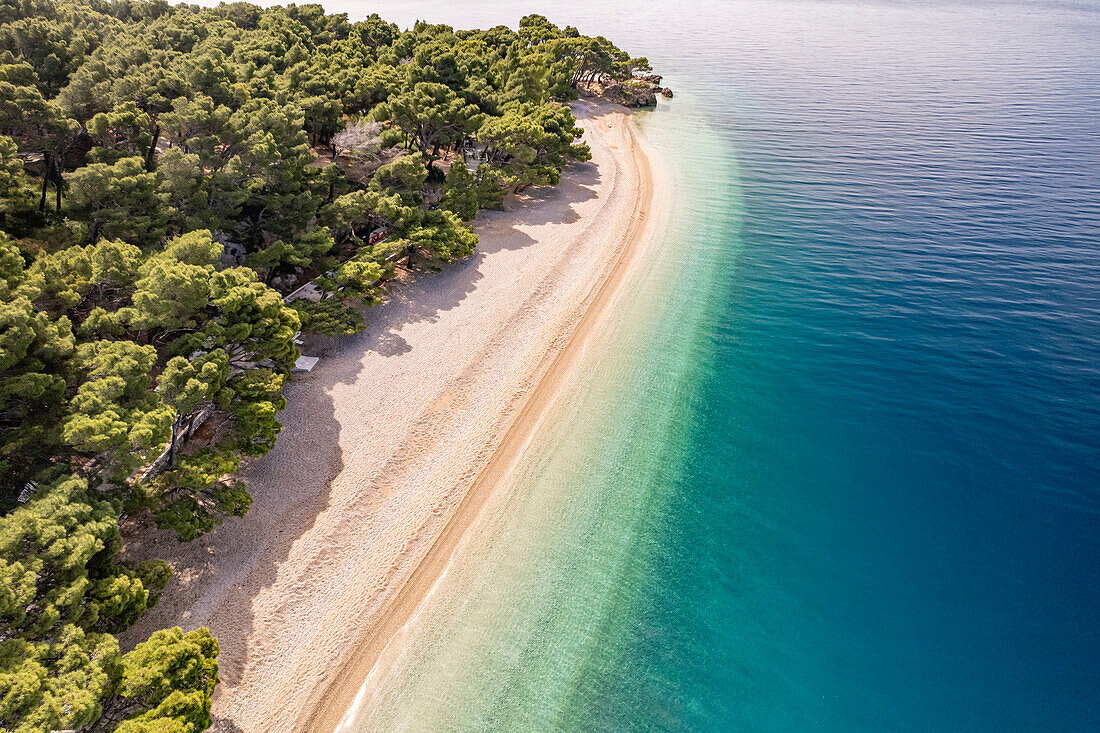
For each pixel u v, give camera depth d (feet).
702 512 133.39
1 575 72.69
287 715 92.99
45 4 222.89
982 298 205.36
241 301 123.44
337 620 105.40
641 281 212.43
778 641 110.83
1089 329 188.44
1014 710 102.32
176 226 156.56
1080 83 513.86
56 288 115.14
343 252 193.67
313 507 120.98
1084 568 124.06
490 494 131.54
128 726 72.38
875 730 99.25
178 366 108.47
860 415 159.74
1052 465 145.28
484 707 97.66
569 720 97.55
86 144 175.22
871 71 563.07
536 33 433.48
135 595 87.04
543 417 152.25
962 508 136.05
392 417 143.43
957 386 168.14
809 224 258.78
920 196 286.05
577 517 129.39
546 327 182.19
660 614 113.80
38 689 68.03
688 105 438.40
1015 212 266.57
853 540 129.29
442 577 115.03
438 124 222.69
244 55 227.40
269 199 167.32
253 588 106.22
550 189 271.49
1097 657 109.91
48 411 99.81
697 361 176.45
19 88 141.69
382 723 94.32
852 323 194.39
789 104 447.42
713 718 99.76
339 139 217.36
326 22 323.16
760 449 149.28
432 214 193.06
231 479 122.21
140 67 183.93
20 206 142.20
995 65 598.75
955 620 115.14
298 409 140.77
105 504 91.20
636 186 287.07
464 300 187.42
